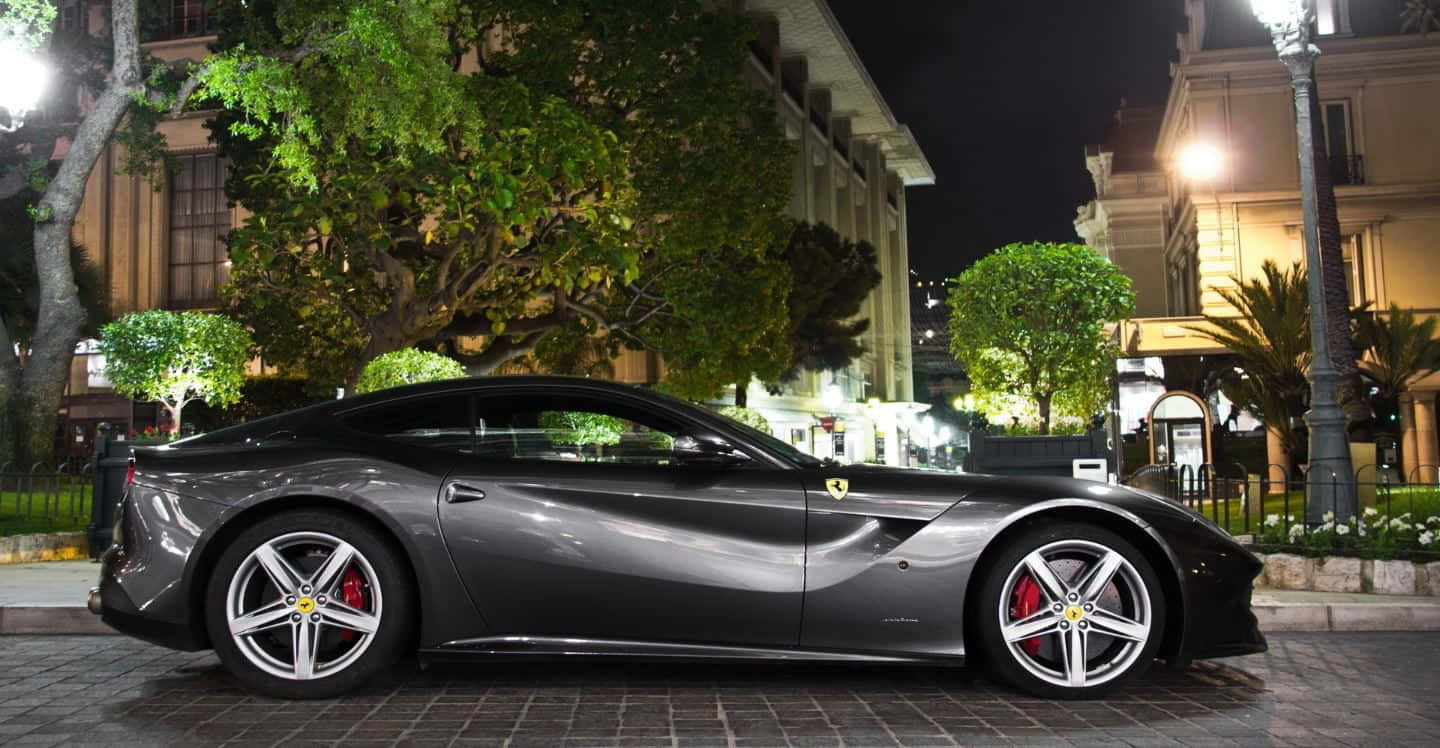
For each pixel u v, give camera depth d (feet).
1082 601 14.34
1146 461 91.50
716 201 58.39
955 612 14.07
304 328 61.41
